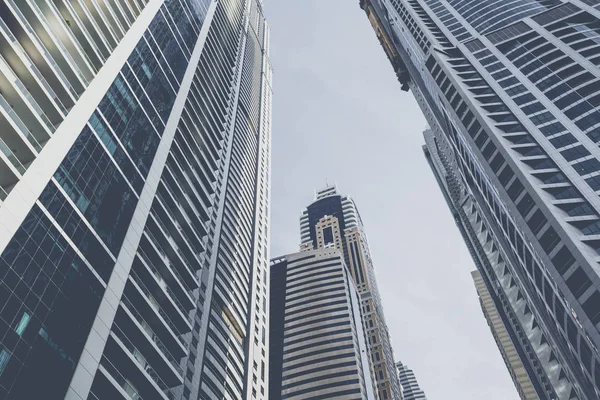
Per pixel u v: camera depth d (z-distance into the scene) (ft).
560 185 285.84
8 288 107.76
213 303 224.94
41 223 123.24
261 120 480.64
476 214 643.04
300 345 471.21
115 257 148.56
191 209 216.13
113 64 186.70
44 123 137.08
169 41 258.57
